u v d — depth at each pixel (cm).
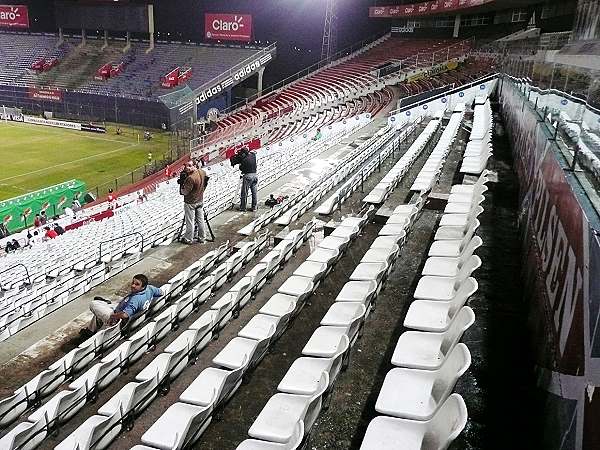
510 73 1722
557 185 493
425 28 4478
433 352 464
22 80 5103
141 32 5381
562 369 351
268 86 5331
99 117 4678
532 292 530
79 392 546
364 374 532
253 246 958
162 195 2283
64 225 2089
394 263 748
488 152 1053
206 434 484
